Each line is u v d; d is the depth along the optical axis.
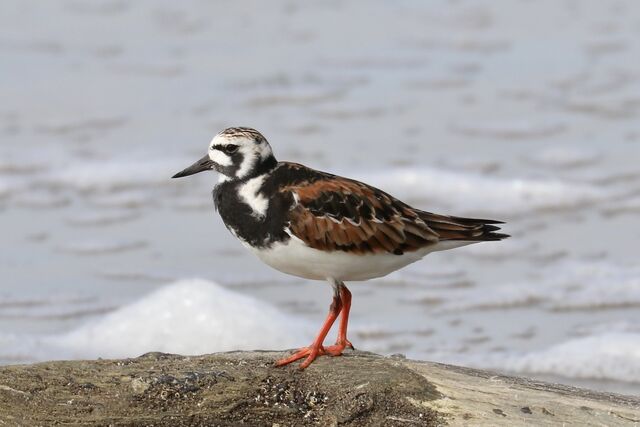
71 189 18.59
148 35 27.20
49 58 25.44
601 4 29.61
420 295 14.83
